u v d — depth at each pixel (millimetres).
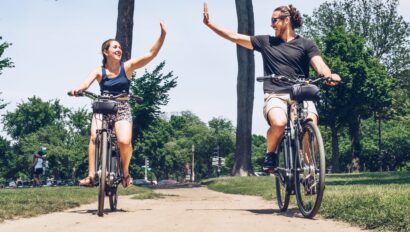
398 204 4914
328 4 51344
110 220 4613
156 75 29281
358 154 47781
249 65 28375
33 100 79000
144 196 10992
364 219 4344
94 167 5523
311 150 4848
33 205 6051
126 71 5883
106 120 5555
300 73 5465
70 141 73312
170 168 98625
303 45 5496
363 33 50500
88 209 6445
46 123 78938
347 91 41812
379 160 68938
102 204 5211
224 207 6973
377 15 50375
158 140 65375
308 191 4863
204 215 5000
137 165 68375
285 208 5703
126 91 5891
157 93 29125
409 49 50188
